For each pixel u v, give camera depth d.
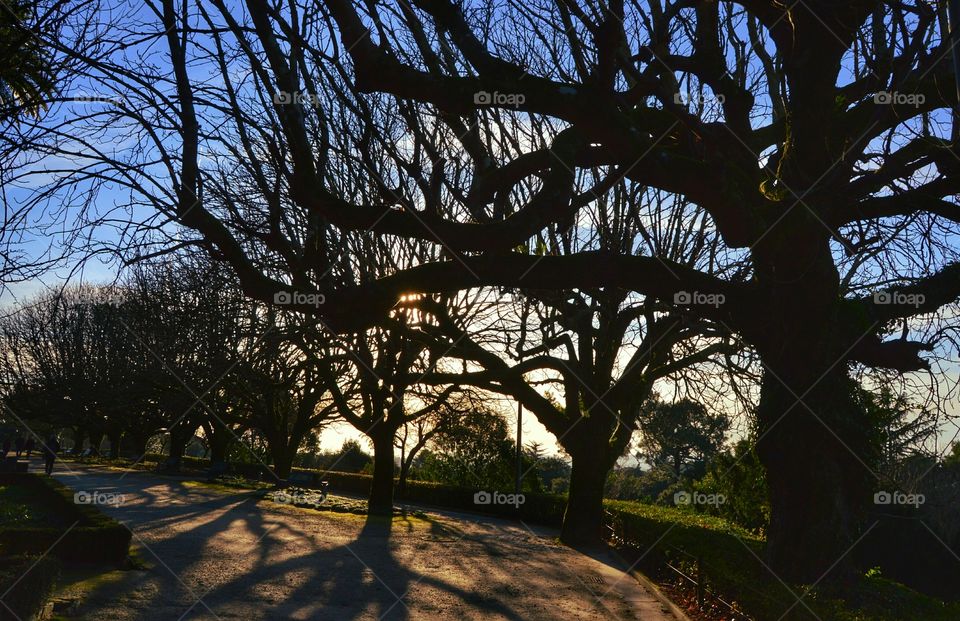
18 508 23.70
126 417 42.97
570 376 25.84
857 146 10.98
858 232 11.78
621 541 24.00
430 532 27.05
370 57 9.02
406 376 28.52
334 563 17.92
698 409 21.73
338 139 14.83
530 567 19.09
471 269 10.60
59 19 8.51
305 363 27.34
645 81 10.30
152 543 19.12
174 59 9.30
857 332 11.38
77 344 35.84
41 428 66.31
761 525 22.81
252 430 53.84
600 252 11.27
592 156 11.80
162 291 25.20
